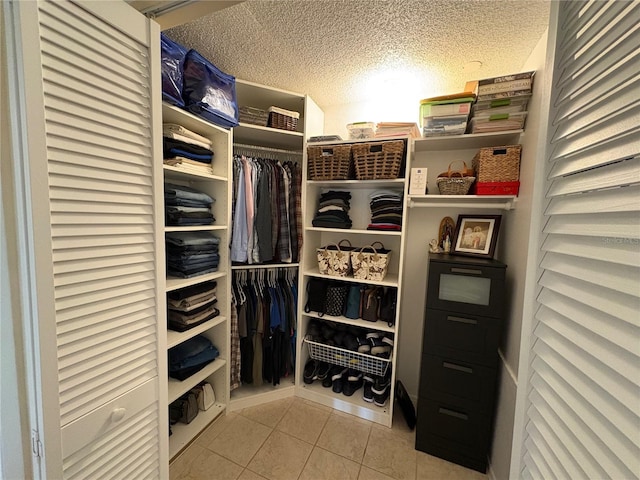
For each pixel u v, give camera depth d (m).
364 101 2.12
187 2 0.80
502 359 1.51
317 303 2.02
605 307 0.53
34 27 0.56
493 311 1.46
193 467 1.47
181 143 1.42
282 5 1.14
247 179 1.72
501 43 1.36
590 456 0.54
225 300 1.77
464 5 1.11
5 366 0.61
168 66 1.23
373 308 1.91
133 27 0.77
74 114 0.65
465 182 1.60
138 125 0.81
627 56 0.53
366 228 2.08
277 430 1.74
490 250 1.67
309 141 1.95
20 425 0.62
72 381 0.67
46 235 0.60
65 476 0.67
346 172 1.83
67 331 0.65
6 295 0.59
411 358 2.12
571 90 0.69
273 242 1.84
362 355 1.92
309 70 1.68
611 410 0.50
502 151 1.49
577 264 0.63
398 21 1.22
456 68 1.61
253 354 1.94
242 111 1.74
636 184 0.49
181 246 1.50
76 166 0.66
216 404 1.85
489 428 1.50
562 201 0.71
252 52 1.50
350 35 1.33
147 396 0.88
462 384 1.54
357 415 1.88
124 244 0.79
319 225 1.99
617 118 0.54
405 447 1.65
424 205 1.70
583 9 0.66
